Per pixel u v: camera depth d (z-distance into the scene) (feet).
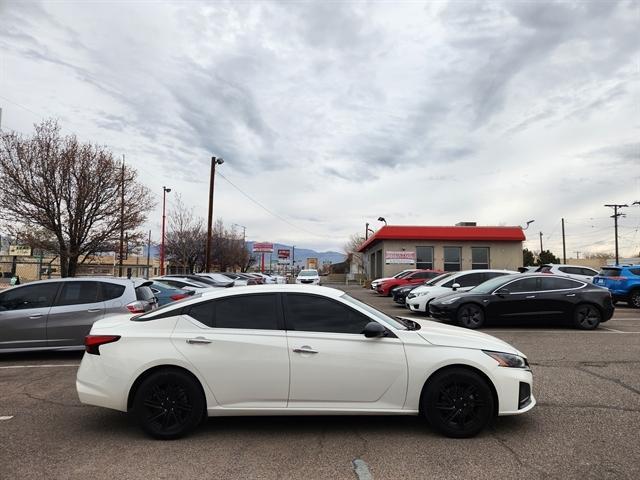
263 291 16.72
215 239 179.32
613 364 26.66
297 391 15.61
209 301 16.56
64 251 65.67
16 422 17.51
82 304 29.55
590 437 15.58
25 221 64.28
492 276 51.19
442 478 12.67
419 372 15.72
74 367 27.17
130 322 16.72
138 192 74.49
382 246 117.91
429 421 15.74
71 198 66.18
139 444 15.23
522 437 15.64
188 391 15.64
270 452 14.49
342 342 15.84
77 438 15.81
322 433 16.12
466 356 15.81
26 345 28.84
